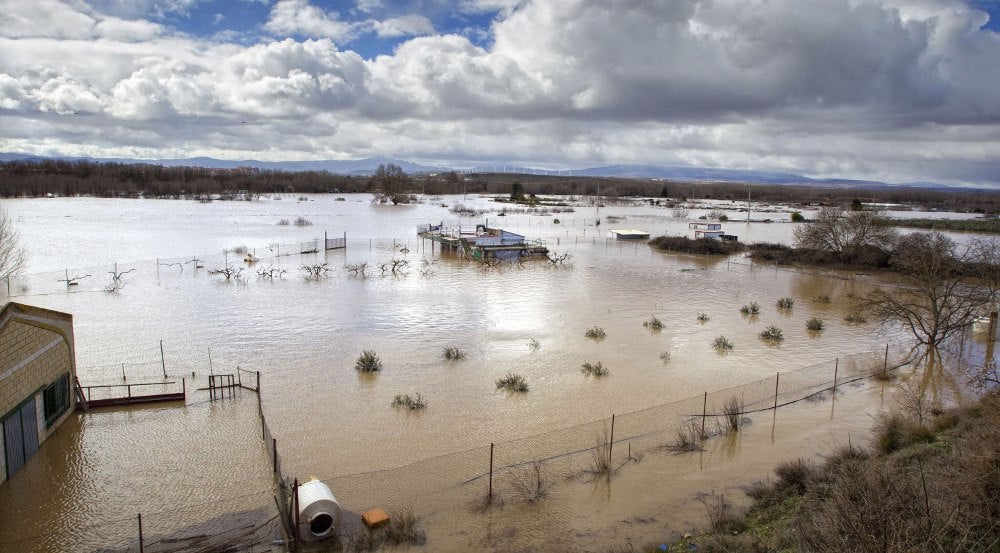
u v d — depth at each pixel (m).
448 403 21.94
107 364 25.64
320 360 26.77
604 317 36.41
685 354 28.84
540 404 21.98
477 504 14.99
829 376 25.22
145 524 13.92
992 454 12.78
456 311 37.00
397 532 13.56
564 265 57.19
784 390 23.38
